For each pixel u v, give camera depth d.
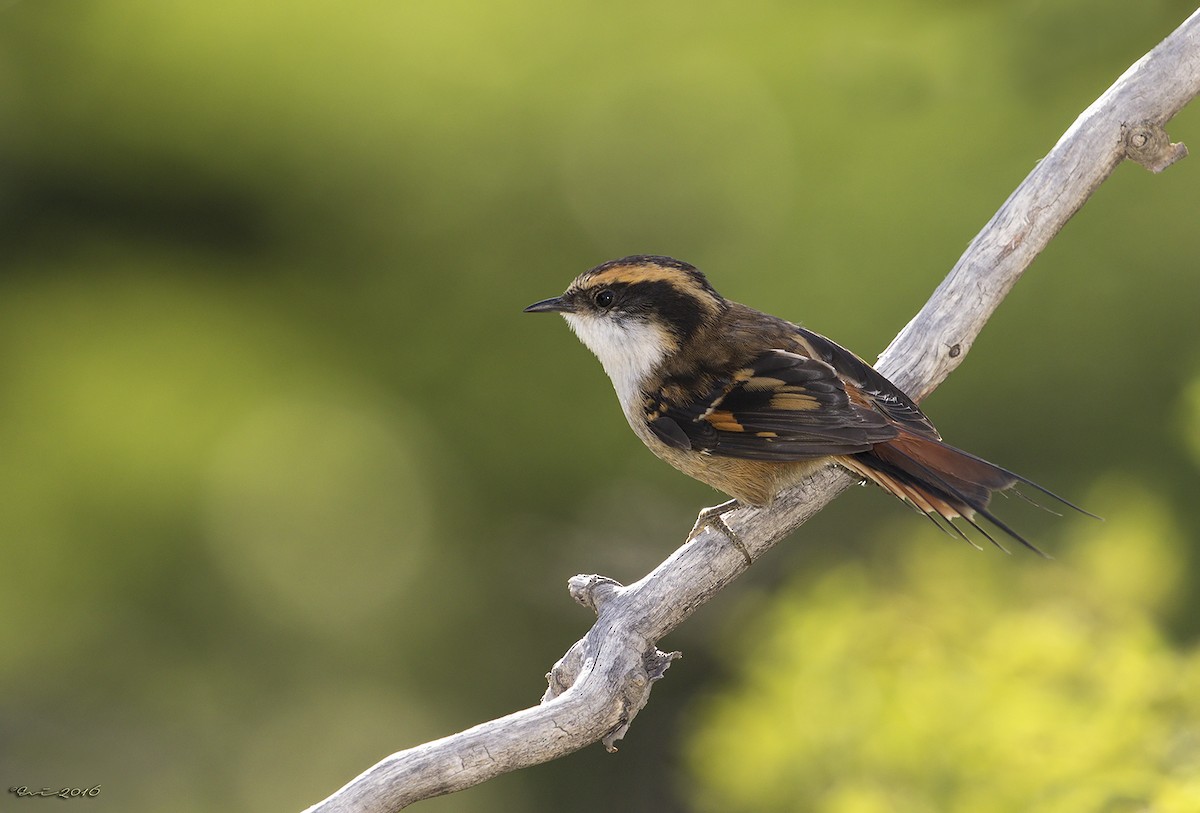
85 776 16.44
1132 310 14.96
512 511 16.97
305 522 17.36
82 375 17.11
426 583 17.28
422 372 17.16
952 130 15.44
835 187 15.66
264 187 16.83
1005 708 6.07
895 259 15.20
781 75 16.09
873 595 6.95
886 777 6.27
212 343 17.34
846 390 6.21
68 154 16.53
